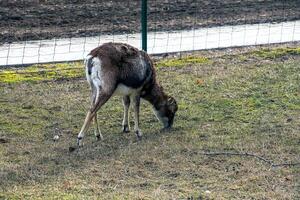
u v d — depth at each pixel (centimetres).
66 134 1734
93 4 3023
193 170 1520
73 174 1497
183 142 1672
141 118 1848
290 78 2127
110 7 2981
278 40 2534
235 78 2127
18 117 1827
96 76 1636
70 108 1900
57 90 2033
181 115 1845
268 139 1684
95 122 1688
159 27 2694
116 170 1518
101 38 2541
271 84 2077
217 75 2153
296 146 1648
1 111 1861
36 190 1418
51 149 1636
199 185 1451
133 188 1436
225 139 1686
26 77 2130
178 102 1934
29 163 1551
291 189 1434
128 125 1756
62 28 2669
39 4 2991
